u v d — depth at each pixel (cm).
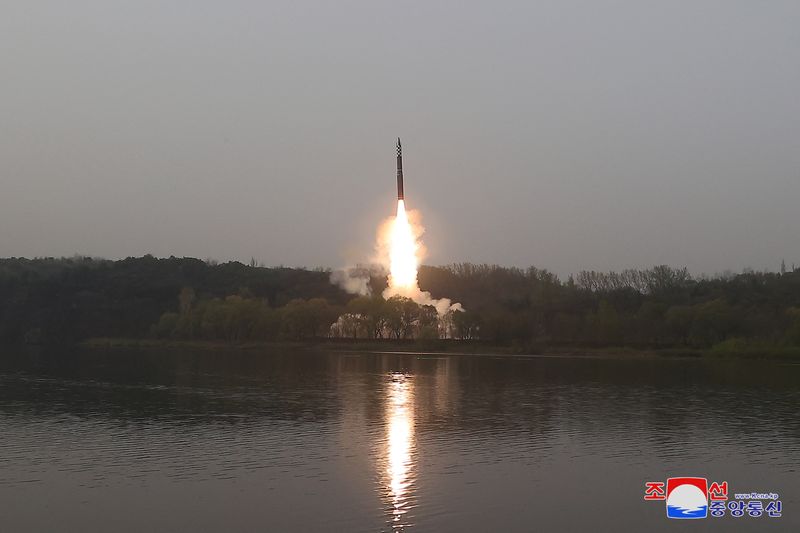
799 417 7894
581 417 7844
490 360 15550
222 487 4881
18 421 7412
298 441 6425
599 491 4903
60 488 4841
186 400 9081
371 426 7206
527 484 5041
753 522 4369
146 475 5175
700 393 9888
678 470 5488
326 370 13225
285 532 4047
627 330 17638
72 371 13012
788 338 15412
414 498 4675
